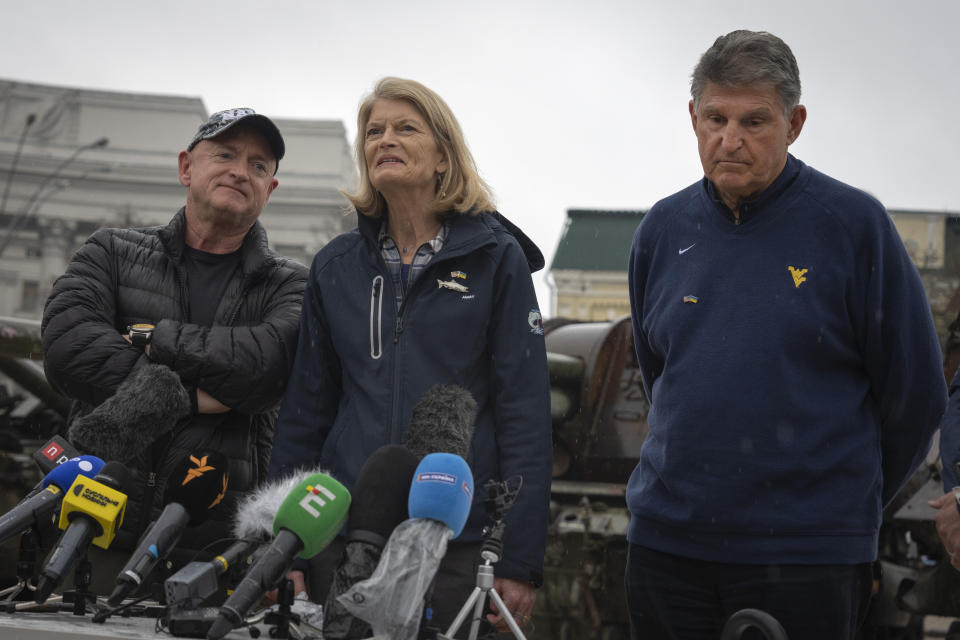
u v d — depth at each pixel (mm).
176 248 2928
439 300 2496
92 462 1982
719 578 2477
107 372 2660
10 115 39469
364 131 2646
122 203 39938
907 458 2592
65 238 39594
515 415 2473
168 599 1676
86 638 1459
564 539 5570
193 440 2688
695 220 2680
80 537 1831
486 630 1858
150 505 2631
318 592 2357
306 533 1675
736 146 2467
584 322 6570
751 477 2418
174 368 2652
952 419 2576
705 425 2471
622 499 5676
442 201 2545
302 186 38188
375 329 2512
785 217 2537
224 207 2863
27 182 39406
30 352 5875
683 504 2494
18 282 39281
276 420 2840
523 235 2701
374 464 1780
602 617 5469
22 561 1957
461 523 1677
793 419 2420
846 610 2367
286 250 38500
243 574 1880
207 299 2953
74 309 2768
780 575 2377
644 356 2906
